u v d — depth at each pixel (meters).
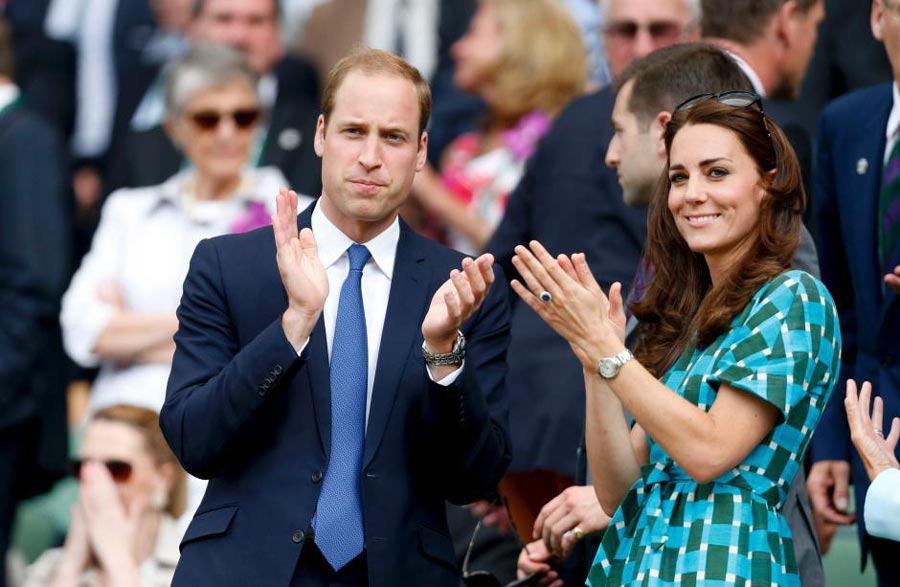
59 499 29.58
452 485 17.42
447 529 17.59
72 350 26.84
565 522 18.66
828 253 22.11
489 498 20.95
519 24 28.80
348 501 17.02
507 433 17.67
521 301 22.22
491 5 29.22
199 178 27.08
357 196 17.12
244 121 26.97
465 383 16.81
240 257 17.56
